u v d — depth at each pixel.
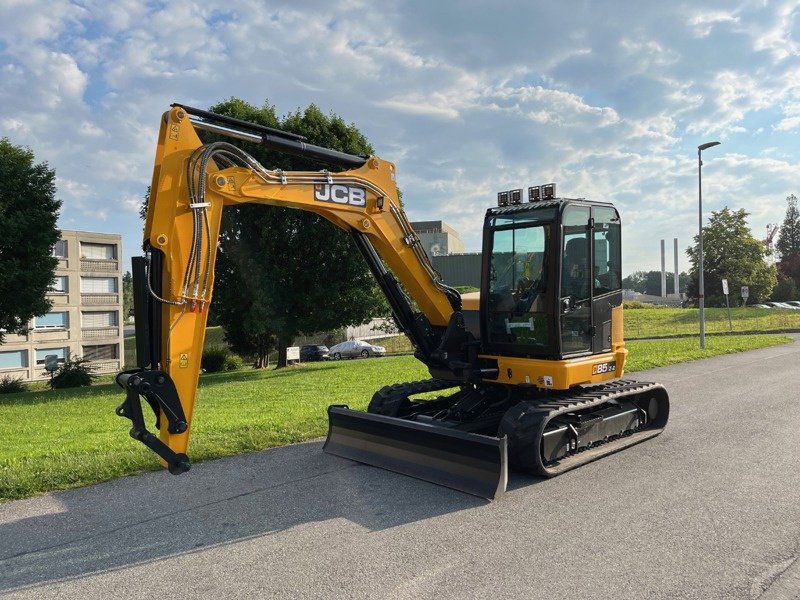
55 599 3.88
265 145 5.97
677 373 13.89
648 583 3.91
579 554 4.37
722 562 4.20
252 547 4.61
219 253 21.12
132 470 6.61
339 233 20.84
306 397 12.27
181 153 5.23
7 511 5.49
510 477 6.21
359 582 4.01
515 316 6.90
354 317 21.89
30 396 18.34
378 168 6.73
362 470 6.55
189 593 3.92
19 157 21.47
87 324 42.66
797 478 6.05
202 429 8.32
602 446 7.08
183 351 5.18
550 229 6.58
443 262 42.31
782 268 74.44
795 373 13.48
